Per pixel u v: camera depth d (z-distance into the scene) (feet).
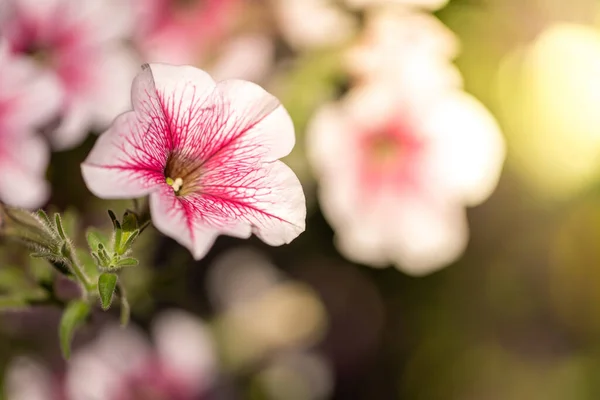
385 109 1.84
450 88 1.86
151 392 1.89
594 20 2.33
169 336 1.92
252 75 1.91
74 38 1.72
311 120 1.89
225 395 1.96
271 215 1.28
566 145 2.31
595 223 2.40
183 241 1.22
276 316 2.12
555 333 2.48
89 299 1.43
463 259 2.40
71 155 1.88
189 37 1.91
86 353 1.89
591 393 2.43
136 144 1.26
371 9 1.91
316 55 1.93
